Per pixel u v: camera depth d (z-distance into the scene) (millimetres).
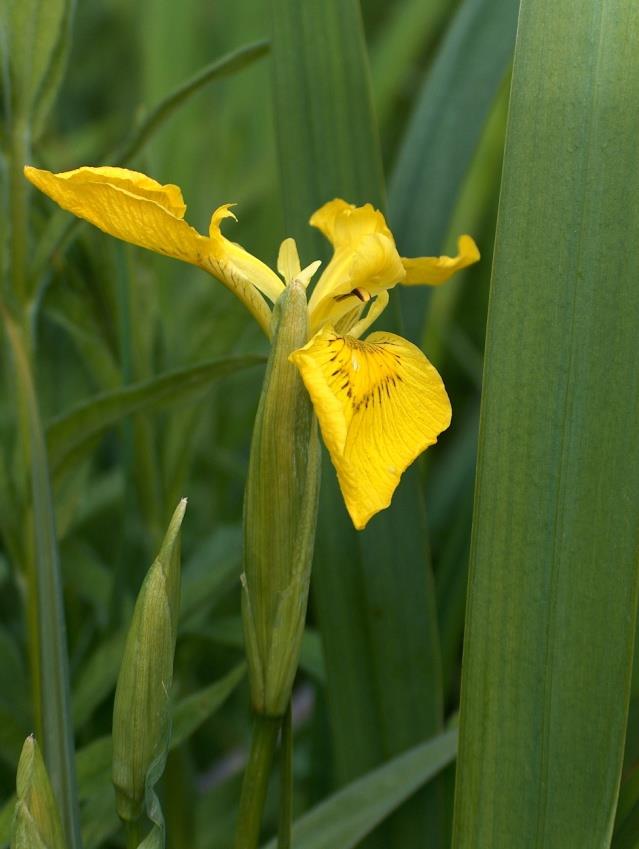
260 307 344
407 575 422
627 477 322
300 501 327
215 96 743
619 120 324
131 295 458
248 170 672
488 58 472
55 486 436
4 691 450
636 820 355
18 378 417
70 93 890
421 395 333
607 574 323
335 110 424
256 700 338
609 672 324
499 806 333
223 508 613
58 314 463
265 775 342
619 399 323
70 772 360
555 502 327
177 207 335
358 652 421
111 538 629
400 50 690
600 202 324
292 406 322
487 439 330
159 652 322
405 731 421
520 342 328
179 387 406
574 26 326
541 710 329
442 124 471
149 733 325
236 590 589
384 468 314
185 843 484
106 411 411
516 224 328
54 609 374
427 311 462
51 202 455
